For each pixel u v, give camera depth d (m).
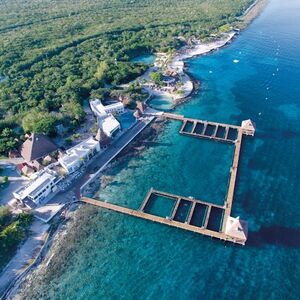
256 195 92.25
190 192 94.31
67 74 163.38
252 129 115.88
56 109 135.12
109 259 77.25
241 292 69.25
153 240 81.25
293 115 128.38
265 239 79.56
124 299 69.25
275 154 108.06
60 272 74.75
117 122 120.12
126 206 90.62
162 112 133.00
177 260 76.25
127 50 193.25
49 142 109.12
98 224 86.06
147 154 110.75
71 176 100.31
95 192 95.94
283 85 151.50
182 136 119.31
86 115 131.50
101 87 150.62
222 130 121.44
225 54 191.62
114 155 109.56
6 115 131.12
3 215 84.25
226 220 83.69
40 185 91.69
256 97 142.75
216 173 101.19
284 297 68.12
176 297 69.00
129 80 161.12
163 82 154.00
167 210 89.06
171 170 103.25
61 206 90.50
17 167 104.44
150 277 73.06
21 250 79.12
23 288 71.88
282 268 73.38
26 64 178.12
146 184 98.19
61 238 82.44
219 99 142.75
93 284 72.25
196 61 183.75
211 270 73.75
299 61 175.12
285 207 88.25
